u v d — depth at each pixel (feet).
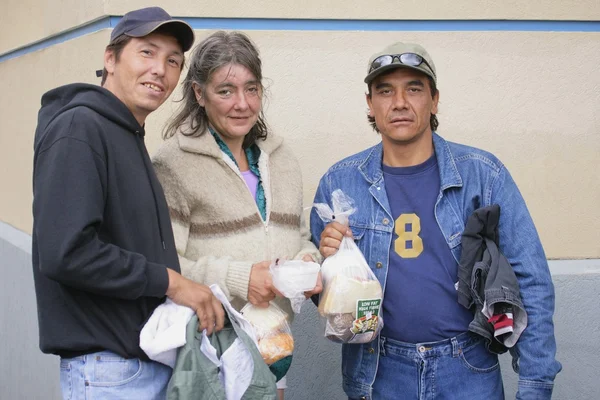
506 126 14.05
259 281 9.21
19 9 19.22
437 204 9.72
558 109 14.10
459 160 9.93
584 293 13.82
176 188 9.62
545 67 14.03
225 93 9.54
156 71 8.46
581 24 14.16
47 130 7.88
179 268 8.75
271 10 13.44
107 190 7.97
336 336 9.42
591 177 14.21
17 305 18.62
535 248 9.58
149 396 8.29
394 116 9.65
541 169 14.15
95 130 7.88
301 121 13.69
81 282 7.64
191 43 8.79
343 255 9.61
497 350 9.74
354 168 10.36
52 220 7.53
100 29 13.79
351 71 13.73
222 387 8.31
